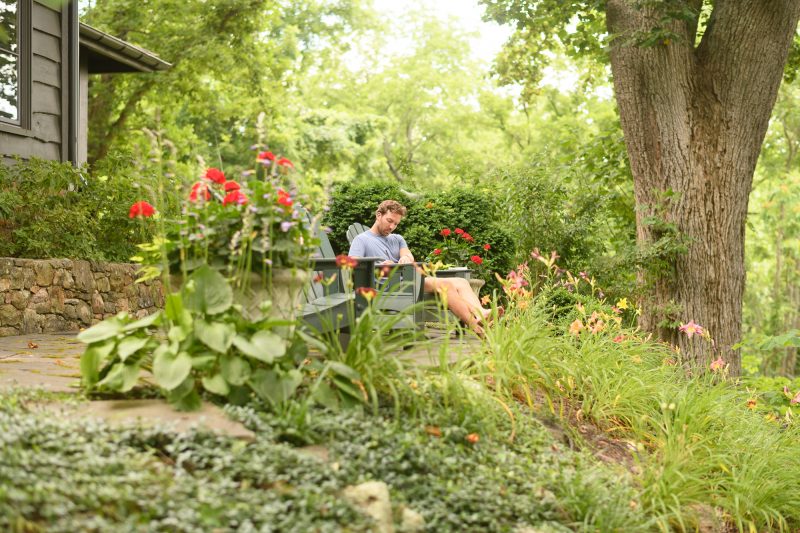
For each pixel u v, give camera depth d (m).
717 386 5.23
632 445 4.41
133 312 7.99
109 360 3.45
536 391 4.61
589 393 4.86
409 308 3.84
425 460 3.17
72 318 6.99
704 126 8.62
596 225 10.84
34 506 2.14
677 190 8.67
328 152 27.52
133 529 2.15
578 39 11.98
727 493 4.16
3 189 7.13
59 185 7.43
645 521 3.55
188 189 3.70
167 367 3.12
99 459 2.47
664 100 8.71
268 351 3.24
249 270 3.58
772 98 8.66
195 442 2.81
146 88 19.58
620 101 9.07
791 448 4.73
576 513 3.37
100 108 19.66
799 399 5.64
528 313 4.84
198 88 20.28
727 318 8.59
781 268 25.30
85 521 2.14
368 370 3.51
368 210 9.78
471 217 9.85
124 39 19.88
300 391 3.48
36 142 8.43
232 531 2.31
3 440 2.46
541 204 10.45
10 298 6.28
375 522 2.62
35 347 5.41
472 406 3.73
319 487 2.71
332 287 5.19
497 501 3.10
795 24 8.56
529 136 30.09
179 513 2.28
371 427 3.25
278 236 3.72
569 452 3.89
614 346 5.41
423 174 33.16
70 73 8.90
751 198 25.62
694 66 8.67
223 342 3.21
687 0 8.61
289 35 26.03
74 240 7.23
